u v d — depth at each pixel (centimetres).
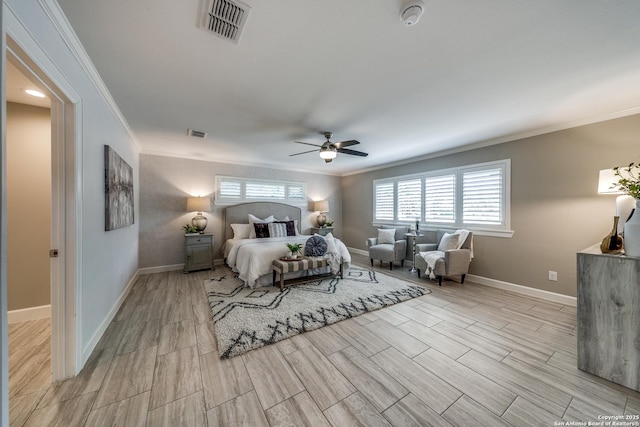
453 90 227
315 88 223
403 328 242
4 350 86
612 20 142
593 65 187
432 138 372
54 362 162
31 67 124
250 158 514
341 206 703
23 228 248
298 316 261
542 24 146
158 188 453
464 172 417
